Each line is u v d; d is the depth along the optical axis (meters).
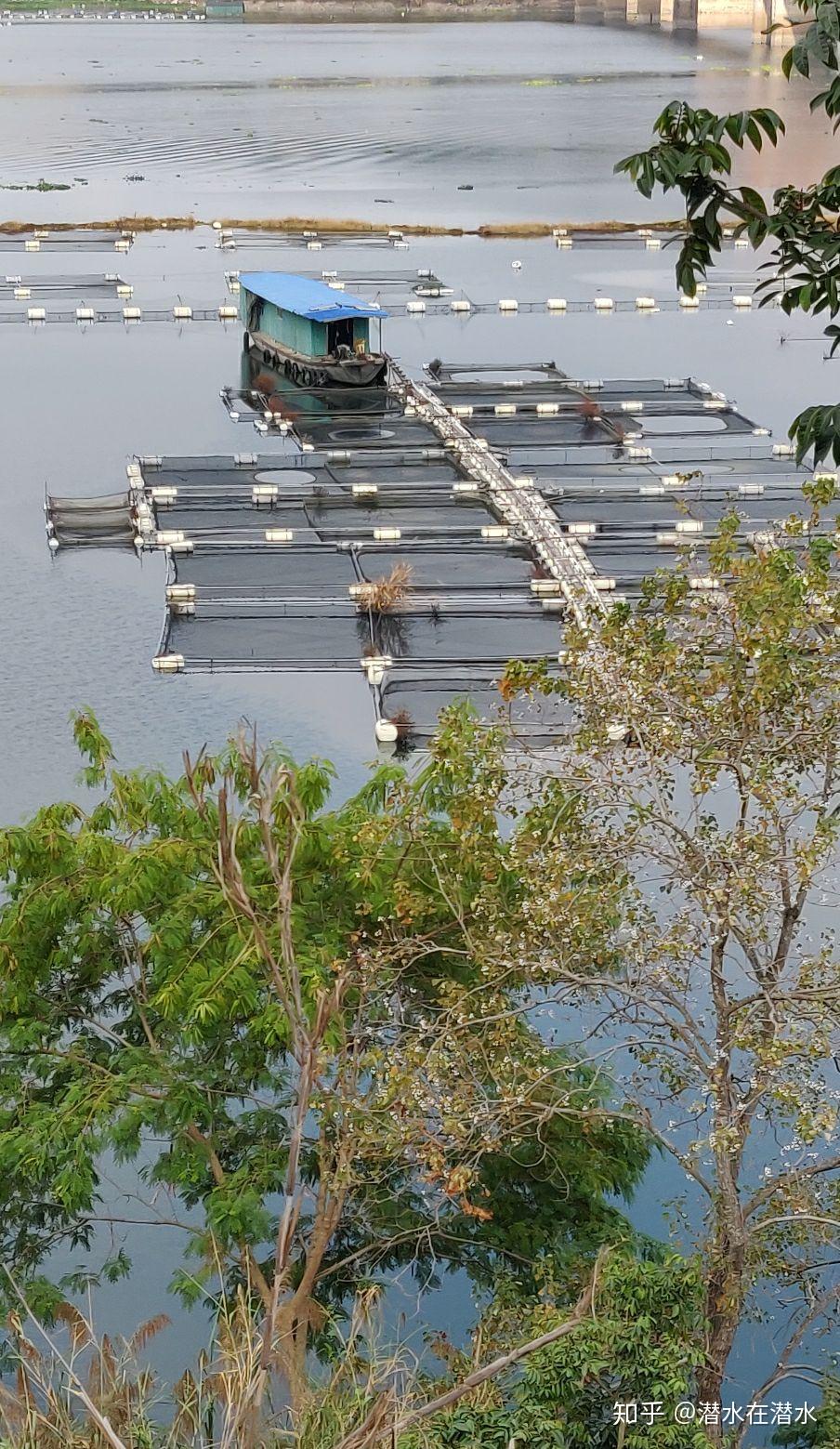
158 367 75.38
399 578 46.28
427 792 20.22
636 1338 14.28
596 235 107.75
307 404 68.81
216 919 20.12
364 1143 16.97
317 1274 17.25
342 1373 12.74
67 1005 21.02
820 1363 20.91
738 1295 16.86
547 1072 17.91
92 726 22.38
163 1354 20.67
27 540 52.12
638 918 18.50
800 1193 17.34
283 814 19.11
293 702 40.31
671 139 12.95
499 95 194.00
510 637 43.97
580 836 18.36
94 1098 19.02
